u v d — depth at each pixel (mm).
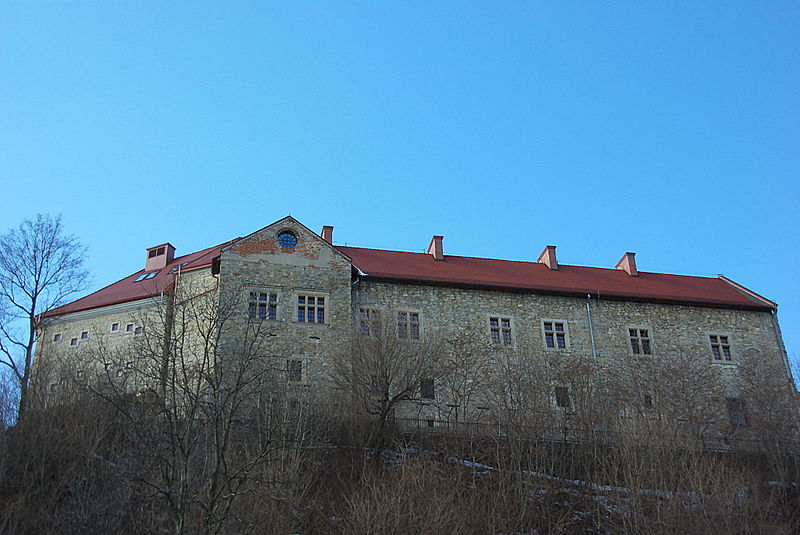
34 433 28234
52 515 25453
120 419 29531
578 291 44406
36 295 36844
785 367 44438
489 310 42750
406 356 36188
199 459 28203
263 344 37844
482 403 38812
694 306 45875
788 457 37062
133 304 43000
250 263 40188
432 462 31875
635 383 41000
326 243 41656
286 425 30312
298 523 26719
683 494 30672
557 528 29031
